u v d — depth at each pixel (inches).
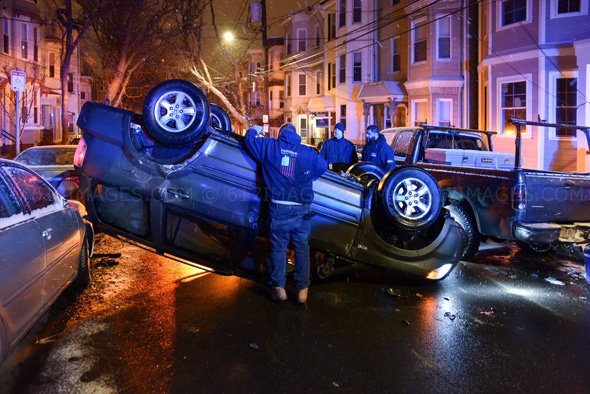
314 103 1347.2
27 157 394.6
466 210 280.8
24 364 145.8
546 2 606.5
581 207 264.2
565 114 598.9
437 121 835.4
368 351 159.6
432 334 174.6
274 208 190.7
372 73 1069.8
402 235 223.3
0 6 942.4
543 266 272.8
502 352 160.7
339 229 211.8
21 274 134.3
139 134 194.1
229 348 159.5
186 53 1163.9
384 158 287.3
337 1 1179.3
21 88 476.4
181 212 197.5
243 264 210.8
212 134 197.6
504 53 665.6
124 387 134.2
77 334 167.9
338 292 219.6
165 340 164.4
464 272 258.7
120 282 227.1
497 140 681.6
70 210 193.2
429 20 836.6
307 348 160.9
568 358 156.9
